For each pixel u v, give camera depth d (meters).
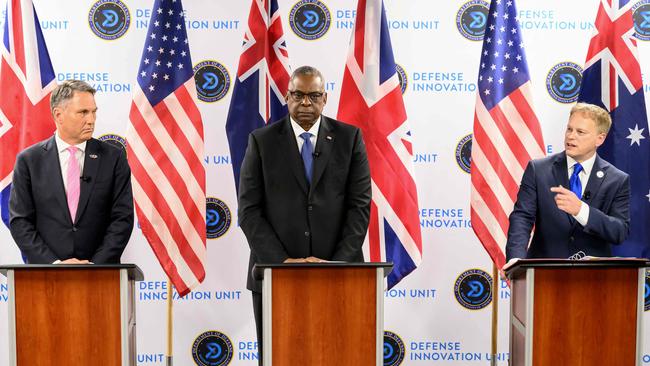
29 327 3.00
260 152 3.55
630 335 3.06
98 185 3.71
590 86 4.46
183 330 4.85
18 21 4.47
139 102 4.39
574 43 4.85
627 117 4.38
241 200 3.52
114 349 3.04
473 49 4.85
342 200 3.55
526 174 3.74
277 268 2.98
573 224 3.57
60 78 4.80
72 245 3.63
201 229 4.40
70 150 3.75
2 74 4.44
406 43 4.86
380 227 4.39
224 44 4.85
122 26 4.83
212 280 4.86
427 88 4.86
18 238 3.57
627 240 4.34
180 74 4.44
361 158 3.59
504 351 4.87
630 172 4.36
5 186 4.38
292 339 2.99
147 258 4.83
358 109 4.46
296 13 4.86
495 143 4.41
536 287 3.06
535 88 4.86
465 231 4.88
